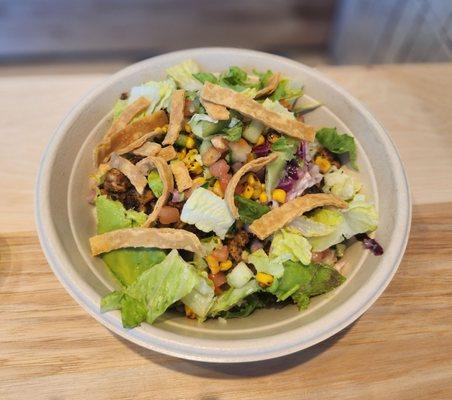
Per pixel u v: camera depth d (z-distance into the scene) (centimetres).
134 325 22
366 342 26
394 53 48
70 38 61
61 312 27
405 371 25
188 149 30
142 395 24
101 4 62
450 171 33
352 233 28
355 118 31
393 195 27
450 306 27
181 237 26
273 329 23
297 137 29
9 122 35
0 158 33
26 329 26
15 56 60
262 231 26
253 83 33
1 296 27
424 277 28
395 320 27
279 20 64
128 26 62
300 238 27
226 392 24
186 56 33
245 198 28
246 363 25
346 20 60
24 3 61
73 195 28
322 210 28
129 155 30
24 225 30
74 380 24
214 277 27
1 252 29
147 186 29
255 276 26
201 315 25
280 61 33
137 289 24
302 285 26
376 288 23
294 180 29
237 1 64
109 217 28
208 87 28
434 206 32
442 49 44
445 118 36
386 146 29
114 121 31
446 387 25
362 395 24
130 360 25
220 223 27
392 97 38
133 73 32
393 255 24
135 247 26
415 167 34
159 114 31
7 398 24
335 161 32
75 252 25
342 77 39
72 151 29
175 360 25
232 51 33
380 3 53
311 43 63
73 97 37
